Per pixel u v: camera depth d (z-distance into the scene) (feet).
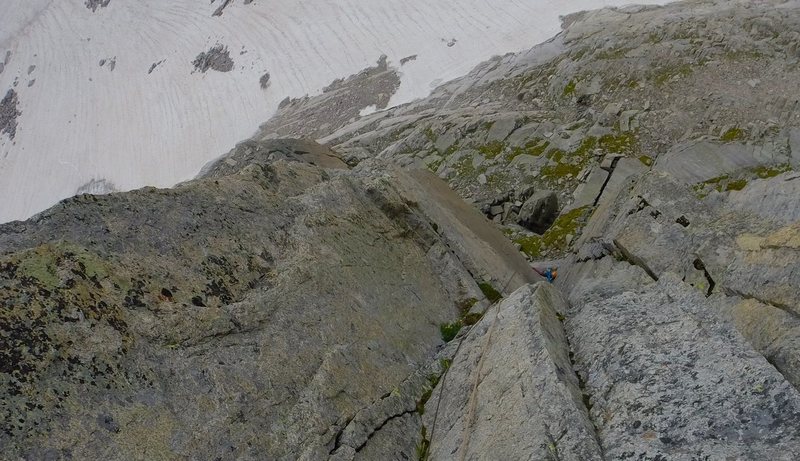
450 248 45.73
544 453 21.99
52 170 385.91
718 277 35.81
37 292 24.07
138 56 422.00
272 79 315.17
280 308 30.78
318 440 25.76
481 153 131.64
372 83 253.44
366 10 303.27
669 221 43.98
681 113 117.29
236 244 33.27
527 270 56.54
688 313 27.96
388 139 163.02
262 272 32.91
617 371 26.00
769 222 37.88
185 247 31.09
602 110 129.08
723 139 106.73
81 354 23.47
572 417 23.25
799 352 25.95
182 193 34.40
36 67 477.77
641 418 22.95
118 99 399.65
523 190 111.24
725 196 48.06
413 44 264.72
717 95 117.19
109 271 26.99
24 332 22.70
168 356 25.63
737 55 124.16
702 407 22.29
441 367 33.37
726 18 135.74
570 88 142.92
